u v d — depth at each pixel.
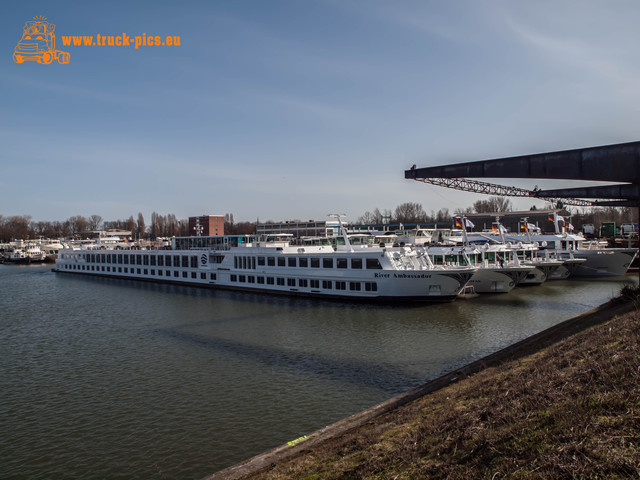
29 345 42.56
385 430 19.31
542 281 75.38
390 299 58.28
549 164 39.50
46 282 99.69
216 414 26.17
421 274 55.72
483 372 26.62
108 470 20.97
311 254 65.75
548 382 17.59
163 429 24.62
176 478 20.08
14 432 24.84
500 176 43.00
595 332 26.88
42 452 22.73
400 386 29.62
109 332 47.28
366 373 32.28
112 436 24.12
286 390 29.44
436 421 17.86
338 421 24.22
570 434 12.06
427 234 85.94
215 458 21.55
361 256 60.22
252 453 21.83
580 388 15.46
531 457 11.75
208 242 87.25
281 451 20.12
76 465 21.50
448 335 42.19
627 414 12.26
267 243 74.94
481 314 51.28
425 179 50.06
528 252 80.62
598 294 64.88
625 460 10.16
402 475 13.63
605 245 110.56
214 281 81.62
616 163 35.72
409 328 45.22
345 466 15.92
